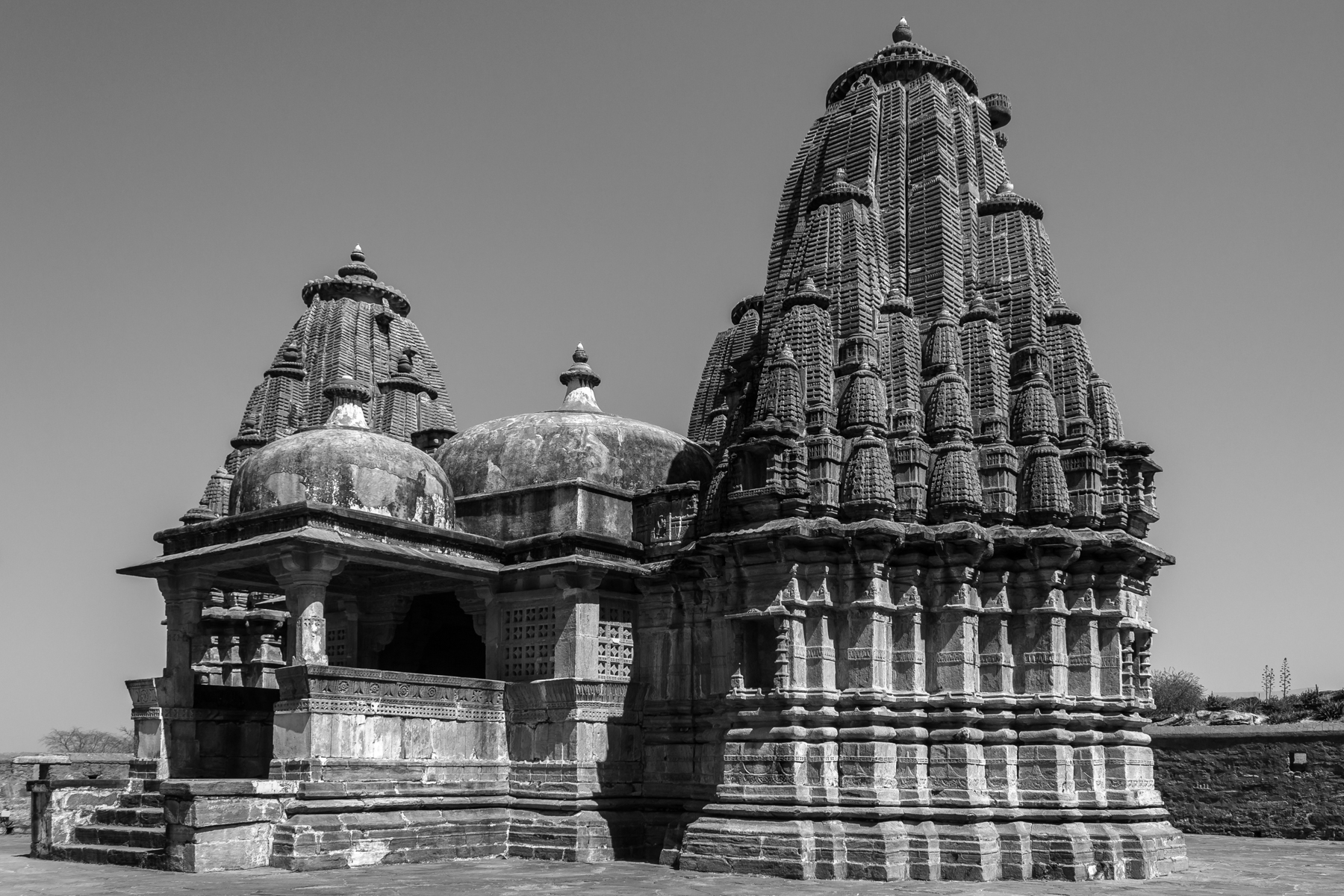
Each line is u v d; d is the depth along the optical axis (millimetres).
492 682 26062
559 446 28094
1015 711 23391
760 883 21328
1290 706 46250
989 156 30156
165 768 25422
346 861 22766
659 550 26766
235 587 28188
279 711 23469
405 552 24625
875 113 29375
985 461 24469
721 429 33094
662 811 25422
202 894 18984
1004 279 27469
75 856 24109
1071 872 22000
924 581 23719
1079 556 23875
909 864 22156
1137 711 24375
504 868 23312
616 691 25906
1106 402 26578
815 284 26312
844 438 24453
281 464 25891
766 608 23391
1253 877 22938
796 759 22719
